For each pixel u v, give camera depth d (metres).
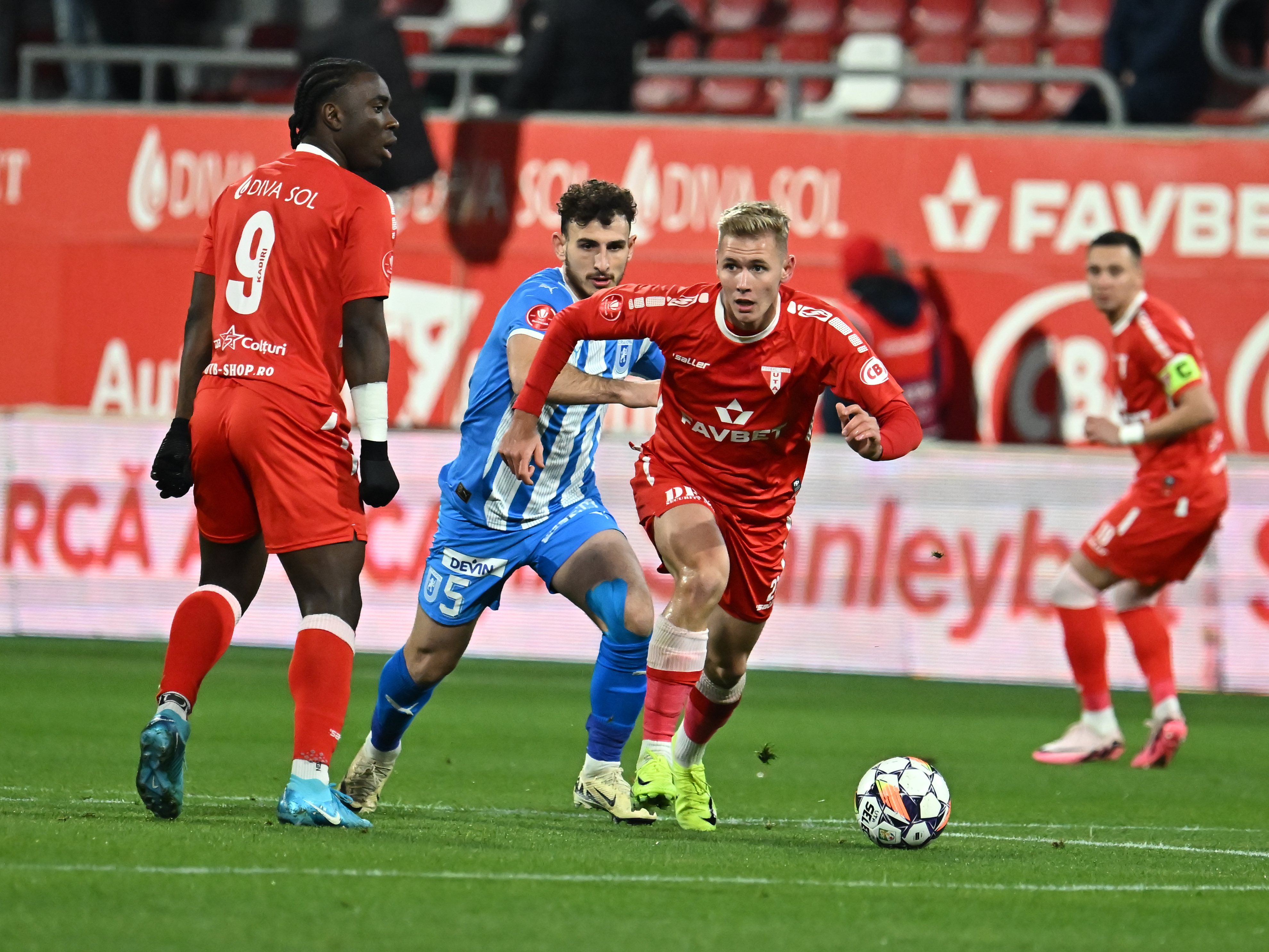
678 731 20.89
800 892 15.15
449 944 12.24
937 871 16.86
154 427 48.12
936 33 62.38
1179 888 16.28
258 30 63.53
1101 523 31.94
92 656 44.22
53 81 62.69
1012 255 48.97
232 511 18.48
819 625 45.22
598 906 13.98
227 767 24.95
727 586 20.42
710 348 19.52
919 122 56.59
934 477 44.81
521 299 21.22
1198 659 43.72
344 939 12.27
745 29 63.59
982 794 25.75
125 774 23.66
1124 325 32.62
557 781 25.22
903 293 49.31
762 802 23.84
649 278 50.47
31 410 49.22
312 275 18.02
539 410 19.80
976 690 43.62
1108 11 62.09
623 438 45.84
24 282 53.50
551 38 52.28
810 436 20.47
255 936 12.25
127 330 53.03
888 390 19.39
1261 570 43.44
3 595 48.56
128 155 53.00
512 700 38.41
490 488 20.67
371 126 18.67
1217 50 53.16
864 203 49.59
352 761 27.03
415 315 51.53
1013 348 49.00
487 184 51.22
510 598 46.56
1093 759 31.48
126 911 12.93
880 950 12.72
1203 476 31.78
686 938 12.82
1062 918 14.40
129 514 48.03
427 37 63.25
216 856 15.48
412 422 51.53
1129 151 48.34
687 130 50.31
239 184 18.61
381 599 46.53
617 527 21.28
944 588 44.72
